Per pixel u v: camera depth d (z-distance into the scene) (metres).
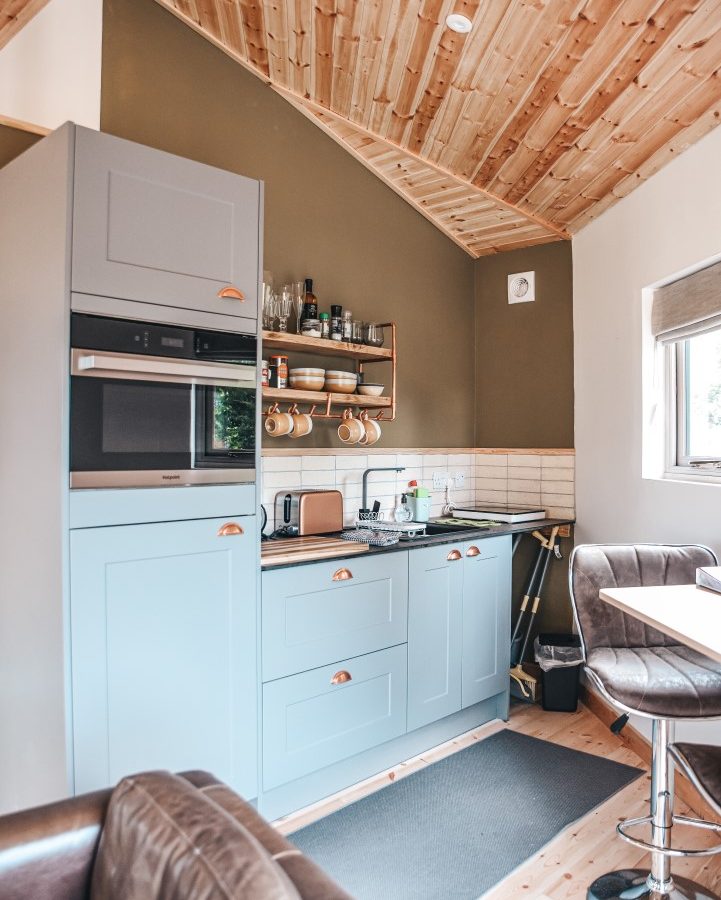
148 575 2.01
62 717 1.85
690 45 2.14
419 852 2.22
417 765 2.85
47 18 2.37
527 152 3.04
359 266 3.44
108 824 1.05
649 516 3.05
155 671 2.03
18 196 2.05
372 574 2.66
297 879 0.87
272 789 2.38
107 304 1.92
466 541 3.10
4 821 1.05
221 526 2.18
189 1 2.66
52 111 2.37
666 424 3.13
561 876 2.10
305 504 2.91
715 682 1.87
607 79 2.42
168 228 2.06
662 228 2.91
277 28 2.68
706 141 2.58
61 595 1.84
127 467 1.96
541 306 3.91
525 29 2.28
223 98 2.89
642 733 2.93
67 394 1.84
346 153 3.38
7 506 2.09
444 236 3.96
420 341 3.78
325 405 3.21
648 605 1.80
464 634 3.10
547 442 3.88
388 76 2.76
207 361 2.15
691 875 2.10
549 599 3.83
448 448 3.96
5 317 2.12
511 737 3.14
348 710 2.59
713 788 1.41
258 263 2.30
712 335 2.87
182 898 0.81
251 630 2.27
